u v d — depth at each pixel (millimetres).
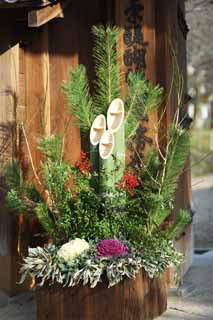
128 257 3291
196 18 7680
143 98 3678
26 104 4074
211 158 12398
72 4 4051
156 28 3887
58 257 3305
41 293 3375
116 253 3275
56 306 3348
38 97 4051
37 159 4020
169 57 3912
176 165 3527
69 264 3268
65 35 4059
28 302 3844
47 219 3465
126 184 3465
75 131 4020
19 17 3893
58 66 4062
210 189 9469
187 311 3641
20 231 3949
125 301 3307
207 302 3807
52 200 3539
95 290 3295
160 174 3580
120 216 3441
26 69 4070
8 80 3883
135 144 3838
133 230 3412
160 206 3465
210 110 14211
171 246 3561
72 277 3240
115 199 3426
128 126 3678
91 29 4039
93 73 4027
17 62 3939
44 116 4012
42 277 3291
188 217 3562
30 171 4016
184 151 3523
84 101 3643
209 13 7492
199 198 8789
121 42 3871
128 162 3820
